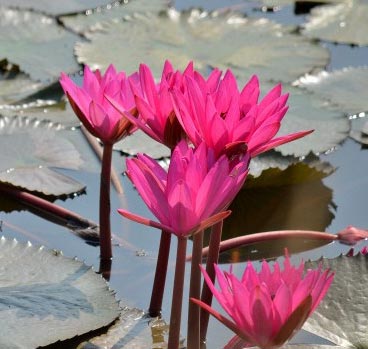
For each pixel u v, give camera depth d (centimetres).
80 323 196
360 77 262
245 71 263
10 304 197
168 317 202
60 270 204
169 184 182
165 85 192
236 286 178
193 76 195
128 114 193
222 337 199
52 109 247
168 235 201
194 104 188
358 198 232
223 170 181
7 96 248
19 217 224
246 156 184
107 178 211
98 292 201
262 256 219
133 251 216
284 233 221
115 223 223
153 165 186
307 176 233
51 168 233
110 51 265
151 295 203
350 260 206
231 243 219
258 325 178
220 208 183
